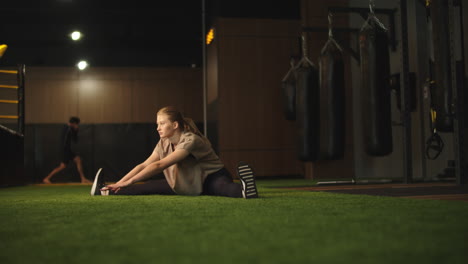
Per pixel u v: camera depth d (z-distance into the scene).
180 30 9.90
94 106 10.72
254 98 8.46
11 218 1.55
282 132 8.49
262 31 8.55
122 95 10.80
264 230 1.15
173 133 2.65
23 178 6.71
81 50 10.45
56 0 9.00
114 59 10.64
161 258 0.82
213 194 2.65
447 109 4.07
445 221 1.29
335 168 8.05
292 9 8.61
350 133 8.14
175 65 10.87
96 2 9.06
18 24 9.61
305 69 6.48
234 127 8.38
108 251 0.90
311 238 1.02
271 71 8.53
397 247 0.90
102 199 2.51
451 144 6.00
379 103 5.00
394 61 7.16
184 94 10.98
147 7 9.16
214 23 8.52
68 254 0.88
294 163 8.48
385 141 5.00
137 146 10.78
